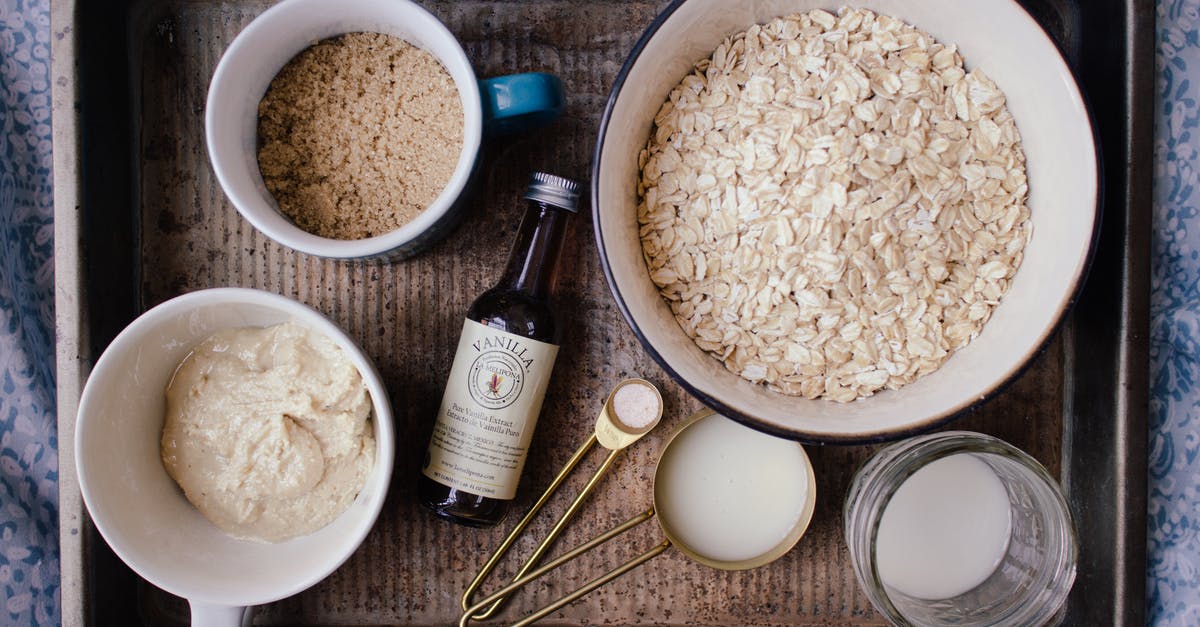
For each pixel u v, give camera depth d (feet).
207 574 1.39
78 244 1.45
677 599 1.53
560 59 1.51
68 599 1.45
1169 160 1.56
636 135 1.40
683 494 1.52
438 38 1.36
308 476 1.40
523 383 1.42
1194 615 1.55
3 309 1.60
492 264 1.52
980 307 1.40
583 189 1.42
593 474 1.53
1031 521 1.46
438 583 1.53
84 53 1.45
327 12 1.39
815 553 1.53
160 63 1.51
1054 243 1.36
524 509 1.54
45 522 1.62
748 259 1.39
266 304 1.36
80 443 1.33
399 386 1.53
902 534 1.51
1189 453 1.57
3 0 1.62
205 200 1.52
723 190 1.39
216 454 1.42
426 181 1.43
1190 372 1.57
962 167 1.40
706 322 1.42
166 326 1.37
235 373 1.42
